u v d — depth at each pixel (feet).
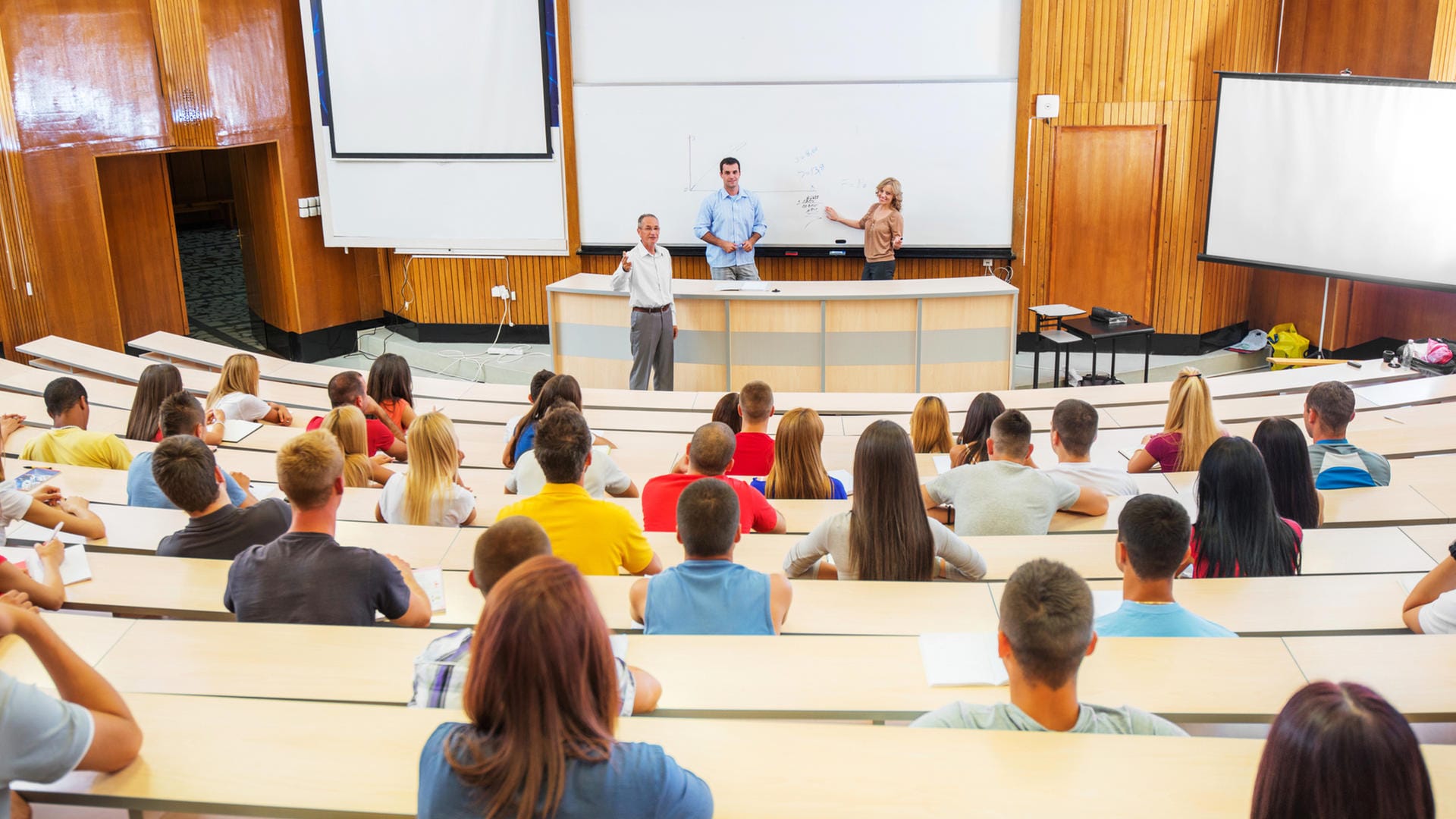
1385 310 32.63
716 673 7.66
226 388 20.25
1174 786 5.81
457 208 35.35
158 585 10.07
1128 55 31.96
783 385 30.22
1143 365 33.83
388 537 11.66
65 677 6.06
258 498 14.65
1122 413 20.99
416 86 34.35
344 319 37.96
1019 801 5.74
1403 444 16.49
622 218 34.78
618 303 30.19
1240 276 34.35
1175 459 15.49
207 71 32.81
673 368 29.71
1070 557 11.19
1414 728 8.05
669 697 7.38
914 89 32.55
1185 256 33.50
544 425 10.77
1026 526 12.33
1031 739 6.16
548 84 33.73
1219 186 31.35
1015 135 32.68
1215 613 9.45
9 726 5.57
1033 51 32.07
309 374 26.16
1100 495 12.91
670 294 28.84
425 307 37.60
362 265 38.14
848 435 19.60
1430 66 28.45
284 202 35.58
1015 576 6.38
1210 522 10.77
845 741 6.19
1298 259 30.19
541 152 34.42
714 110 33.40
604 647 4.86
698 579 8.83
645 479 16.65
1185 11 31.50
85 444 16.20
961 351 29.73
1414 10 28.84
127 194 35.76
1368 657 7.77
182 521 12.54
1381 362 24.84
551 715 4.67
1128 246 33.63
